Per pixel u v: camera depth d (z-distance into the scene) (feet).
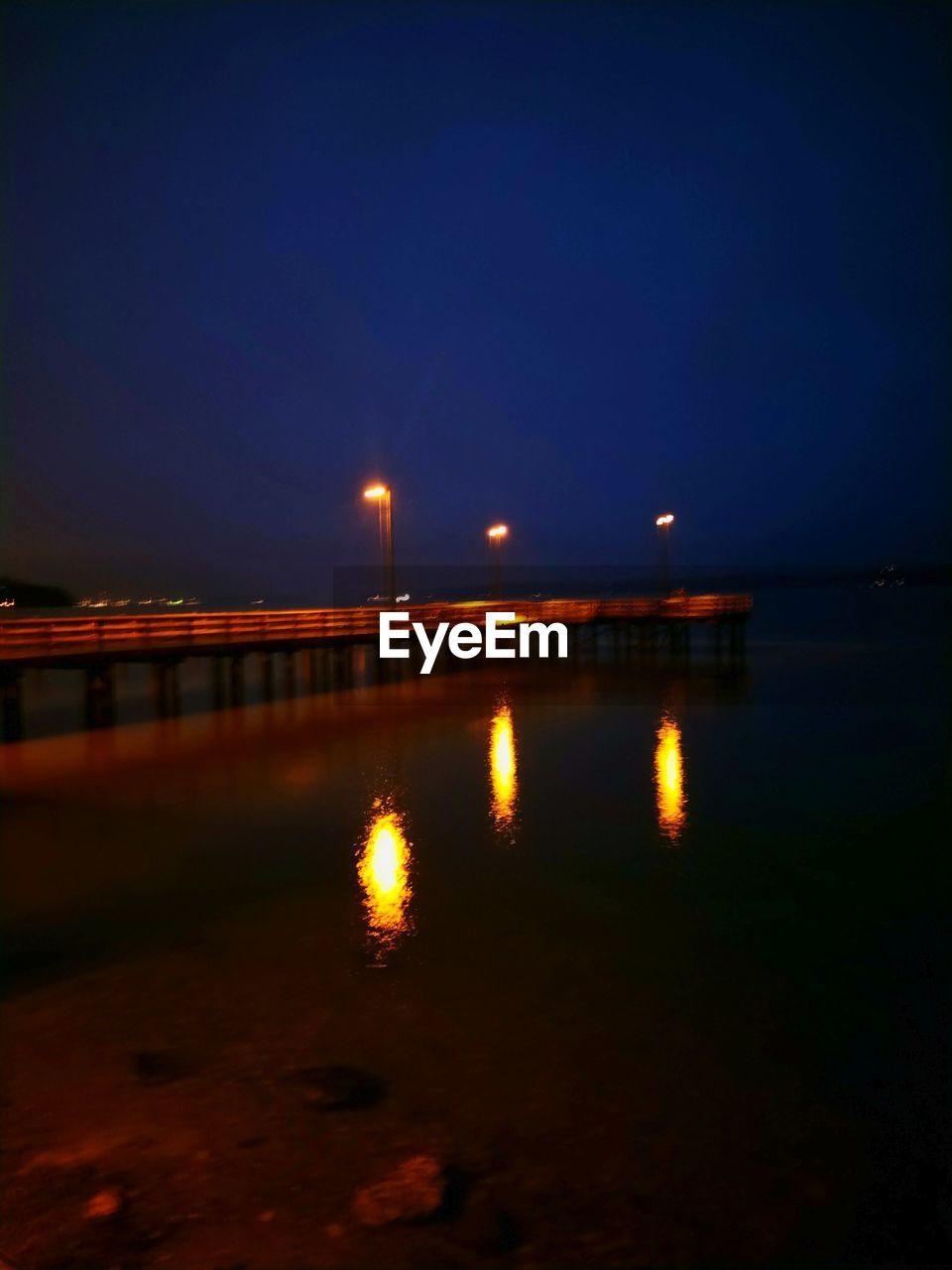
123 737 68.03
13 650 62.69
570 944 28.89
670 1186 17.26
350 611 95.81
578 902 32.68
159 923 30.53
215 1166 17.75
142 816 44.73
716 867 36.50
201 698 94.68
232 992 25.31
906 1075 20.99
